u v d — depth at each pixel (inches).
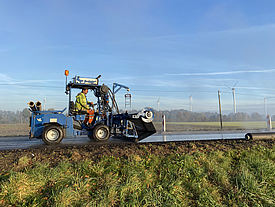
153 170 176.1
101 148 228.5
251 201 154.8
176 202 140.9
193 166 186.9
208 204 144.5
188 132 523.2
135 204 131.3
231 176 184.9
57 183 143.6
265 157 225.1
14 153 201.2
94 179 151.6
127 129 331.3
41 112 303.7
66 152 205.5
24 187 133.8
